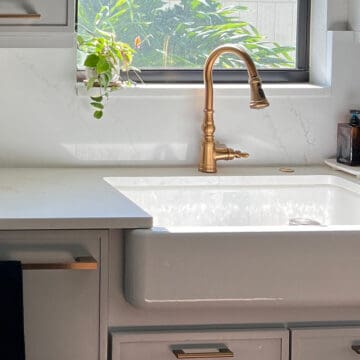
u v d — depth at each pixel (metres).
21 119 3.89
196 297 3.17
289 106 4.07
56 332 3.21
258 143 4.07
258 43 4.18
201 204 3.86
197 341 3.25
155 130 3.98
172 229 3.17
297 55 4.21
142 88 3.94
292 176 3.90
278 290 3.19
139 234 3.13
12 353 3.11
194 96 3.99
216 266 3.16
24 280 3.18
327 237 3.20
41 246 3.17
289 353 3.29
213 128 3.91
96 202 3.34
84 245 3.19
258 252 3.17
